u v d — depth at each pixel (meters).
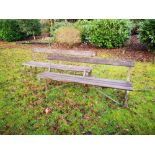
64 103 4.44
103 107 4.29
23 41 13.21
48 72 5.20
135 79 5.96
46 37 14.16
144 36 8.66
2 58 8.35
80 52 6.26
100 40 10.09
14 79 5.80
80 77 4.78
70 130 3.58
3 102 4.45
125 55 8.84
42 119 3.86
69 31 11.17
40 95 4.78
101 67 7.19
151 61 7.81
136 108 4.27
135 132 3.54
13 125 3.67
